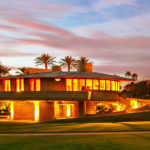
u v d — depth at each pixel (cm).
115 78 4541
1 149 1864
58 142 2000
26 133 2530
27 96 4525
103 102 4709
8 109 6531
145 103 5091
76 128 2731
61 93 4353
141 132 2409
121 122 3303
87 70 5181
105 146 1886
